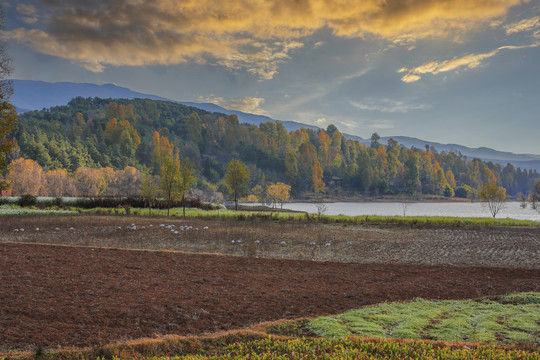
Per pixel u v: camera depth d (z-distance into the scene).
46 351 7.45
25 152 123.56
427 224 37.62
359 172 191.88
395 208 119.81
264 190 149.00
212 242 25.28
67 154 135.38
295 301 11.87
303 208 117.56
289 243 25.61
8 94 25.44
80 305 10.73
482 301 11.74
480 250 23.41
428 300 11.94
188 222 37.91
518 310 10.58
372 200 172.50
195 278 14.44
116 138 185.88
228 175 66.81
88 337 8.59
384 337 8.38
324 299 12.17
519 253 22.44
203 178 161.88
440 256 21.31
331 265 17.69
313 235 29.64
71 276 13.81
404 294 12.85
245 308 11.09
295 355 6.88
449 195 194.38
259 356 6.86
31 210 42.78
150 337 8.75
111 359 7.18
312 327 9.11
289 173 182.88
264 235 29.11
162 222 37.03
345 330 8.77
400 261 19.69
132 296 11.80
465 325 9.30
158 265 16.36
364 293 12.92
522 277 15.66
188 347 7.77
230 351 7.47
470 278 15.37
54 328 8.99
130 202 54.12
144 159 178.62
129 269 15.39
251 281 14.33
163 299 11.64
